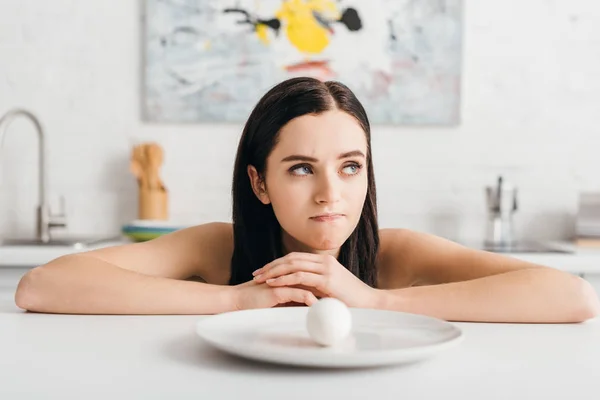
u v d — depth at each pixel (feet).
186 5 8.13
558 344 2.40
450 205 8.26
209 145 8.26
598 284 6.61
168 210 8.25
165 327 2.66
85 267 3.27
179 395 1.65
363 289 3.12
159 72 8.16
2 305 3.59
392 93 8.17
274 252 3.85
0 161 8.20
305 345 2.14
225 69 8.16
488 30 8.21
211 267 4.39
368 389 1.72
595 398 1.67
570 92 8.24
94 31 8.20
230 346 1.90
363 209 3.85
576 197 8.28
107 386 1.74
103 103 8.25
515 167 8.28
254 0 8.13
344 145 3.26
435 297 3.08
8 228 8.26
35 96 8.22
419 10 8.13
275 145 3.34
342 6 8.13
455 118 8.18
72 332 2.53
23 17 8.18
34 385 1.75
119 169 8.27
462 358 2.11
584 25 8.18
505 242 7.59
